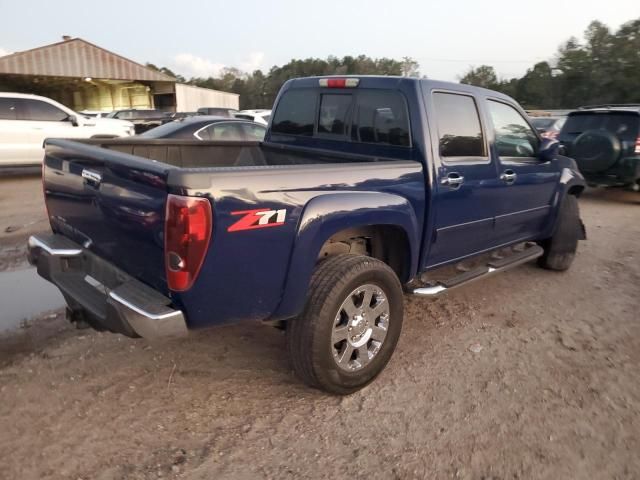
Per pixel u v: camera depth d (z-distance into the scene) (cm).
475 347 397
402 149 374
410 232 349
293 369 319
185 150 456
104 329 312
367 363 330
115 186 272
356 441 285
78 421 293
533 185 482
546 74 7025
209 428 292
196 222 237
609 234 770
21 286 502
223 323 272
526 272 584
